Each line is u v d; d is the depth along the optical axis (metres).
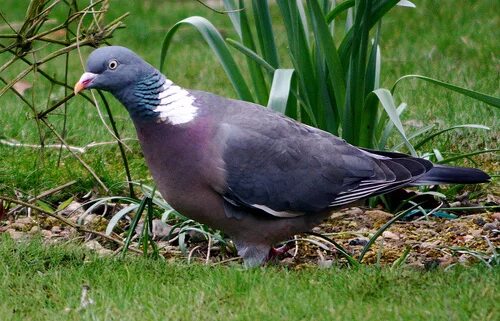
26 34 10.24
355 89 11.23
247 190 9.09
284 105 10.49
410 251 10.12
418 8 20.92
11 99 16.38
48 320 7.82
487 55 17.50
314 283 8.50
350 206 9.66
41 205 11.25
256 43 19.97
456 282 8.34
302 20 11.73
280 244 10.57
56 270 9.06
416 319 7.51
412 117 14.20
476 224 10.98
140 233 10.77
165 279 8.84
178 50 19.72
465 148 13.16
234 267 9.12
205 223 9.38
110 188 11.63
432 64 17.22
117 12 22.75
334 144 9.53
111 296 8.25
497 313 7.51
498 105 10.08
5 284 8.70
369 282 8.32
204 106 9.08
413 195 11.59
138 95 8.96
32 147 13.52
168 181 9.08
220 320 7.63
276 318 7.61
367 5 10.66
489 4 20.97
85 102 15.90
